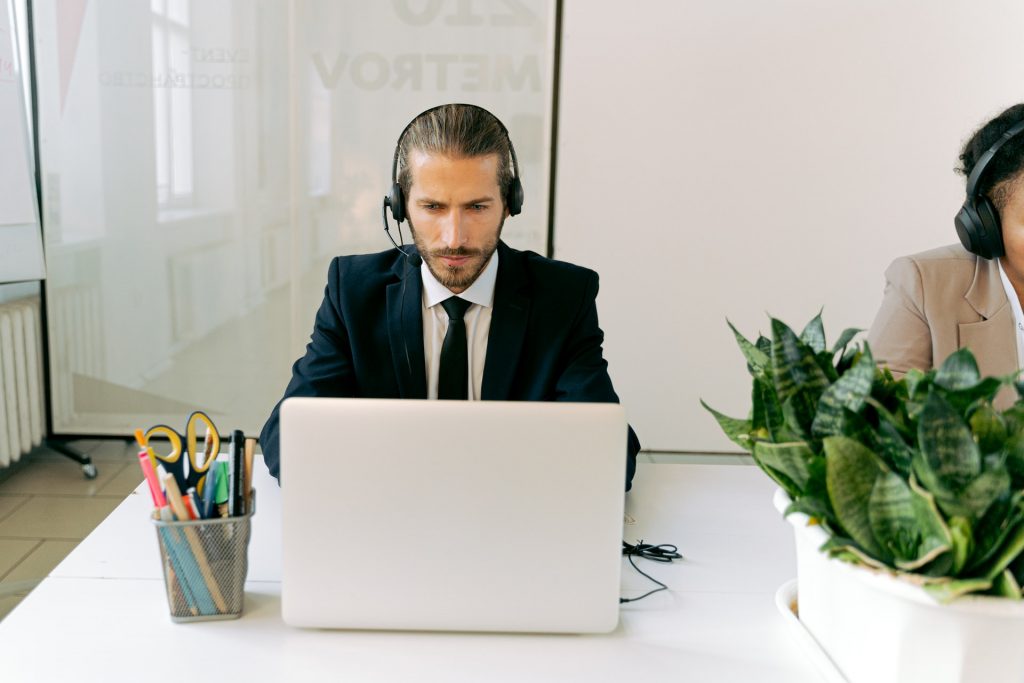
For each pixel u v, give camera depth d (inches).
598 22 129.3
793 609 43.8
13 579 97.3
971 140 64.9
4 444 122.2
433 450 40.3
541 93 131.3
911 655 34.2
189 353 137.9
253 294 136.5
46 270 129.6
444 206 55.3
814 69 130.5
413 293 63.4
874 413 37.8
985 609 32.0
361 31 129.7
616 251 135.6
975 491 31.6
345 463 40.4
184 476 44.7
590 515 40.8
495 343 62.7
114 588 45.2
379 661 39.4
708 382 139.1
